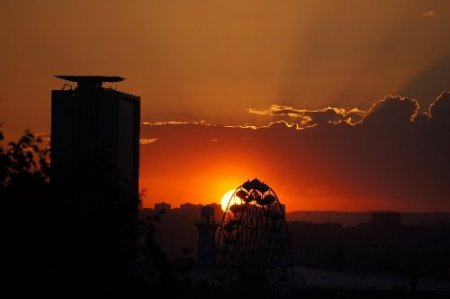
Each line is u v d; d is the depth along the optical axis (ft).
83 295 274.98
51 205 284.41
